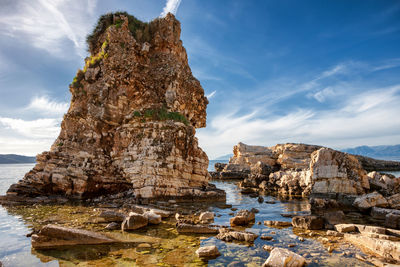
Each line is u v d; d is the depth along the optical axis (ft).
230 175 168.35
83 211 40.45
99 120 61.11
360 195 51.62
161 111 62.64
